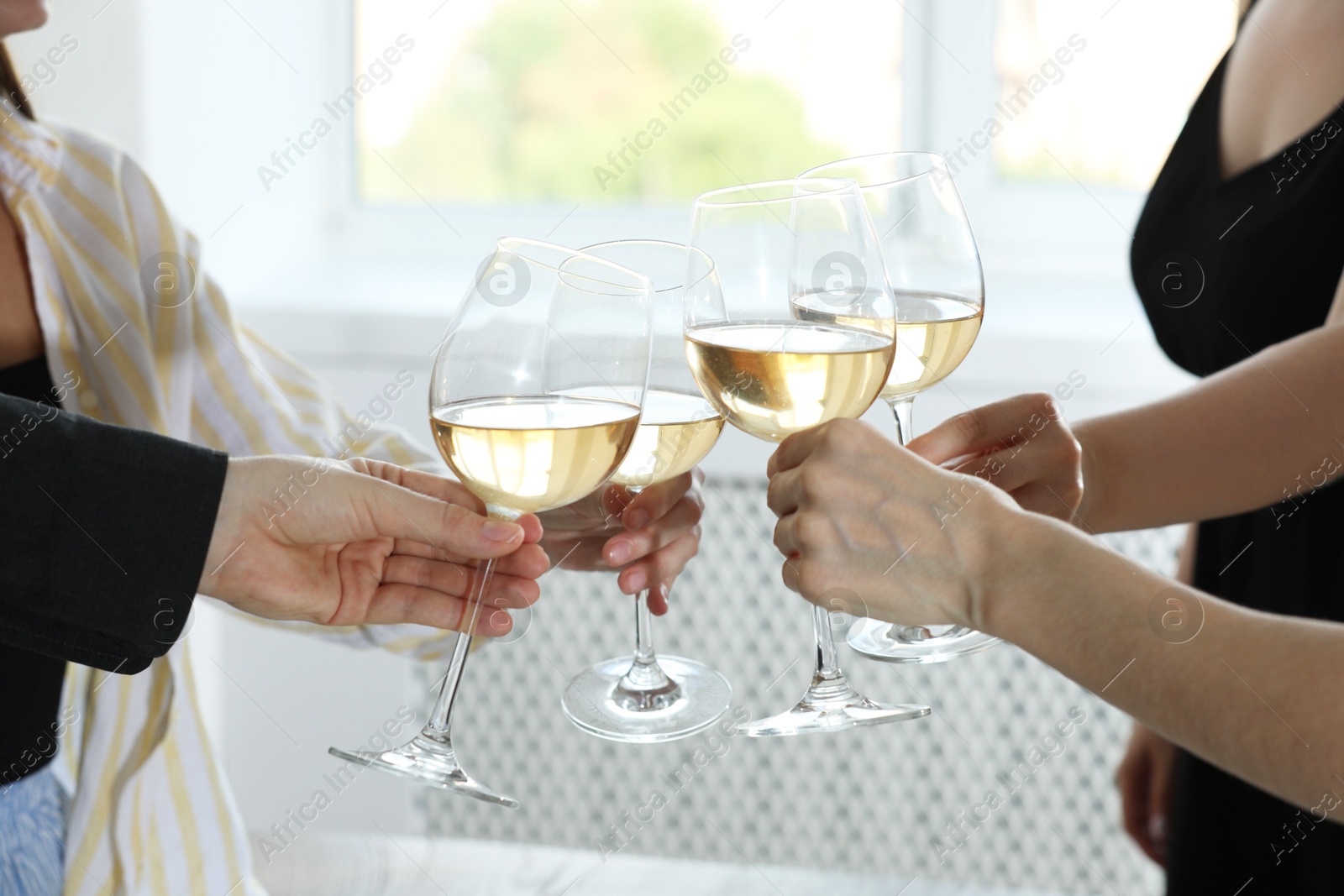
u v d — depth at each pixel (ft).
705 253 2.11
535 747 5.36
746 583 5.09
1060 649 1.86
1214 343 3.16
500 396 1.95
